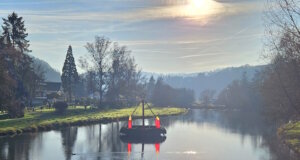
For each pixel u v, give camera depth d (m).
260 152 48.44
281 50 43.59
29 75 91.94
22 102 82.38
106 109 109.50
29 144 50.00
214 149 50.56
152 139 58.94
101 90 110.69
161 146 52.38
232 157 45.31
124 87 118.31
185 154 46.88
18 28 88.88
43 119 72.62
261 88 56.62
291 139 54.38
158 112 115.50
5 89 62.00
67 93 141.62
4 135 55.97
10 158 41.34
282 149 50.72
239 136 63.62
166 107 151.25
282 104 47.66
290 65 42.81
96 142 54.28
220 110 144.00
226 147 52.28
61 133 61.72
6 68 68.44
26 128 61.03
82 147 49.75
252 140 58.91
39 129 63.34
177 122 89.38
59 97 137.25
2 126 59.81
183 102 173.38
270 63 53.16
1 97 61.69
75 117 80.81
